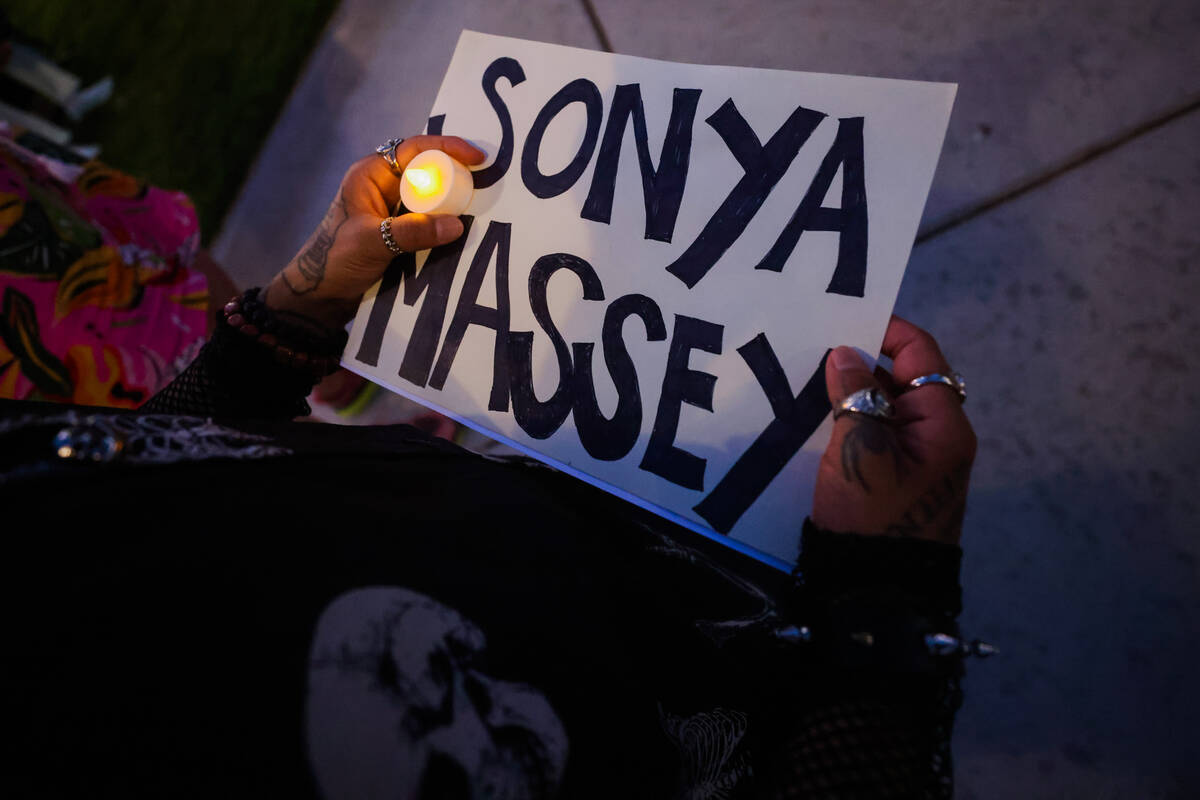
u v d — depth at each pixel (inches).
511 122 36.5
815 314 29.5
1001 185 50.0
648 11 61.7
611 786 19.1
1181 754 42.3
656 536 34.2
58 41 96.8
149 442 19.7
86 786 13.1
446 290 35.9
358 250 33.9
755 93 32.0
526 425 33.7
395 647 17.1
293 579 17.1
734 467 30.0
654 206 32.9
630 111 34.2
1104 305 46.9
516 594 20.6
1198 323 44.7
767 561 29.1
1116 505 45.3
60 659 14.1
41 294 51.0
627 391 32.1
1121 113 47.4
